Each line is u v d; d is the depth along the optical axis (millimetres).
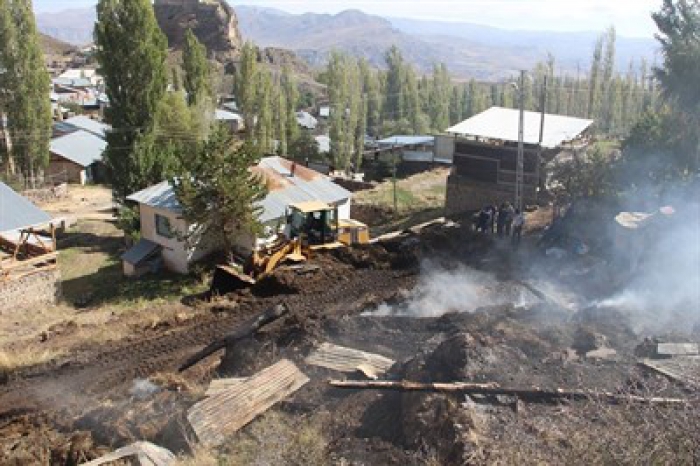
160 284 27984
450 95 85875
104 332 19219
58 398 14398
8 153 48344
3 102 47375
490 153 36625
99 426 12531
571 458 9258
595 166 28531
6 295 24516
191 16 133375
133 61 37281
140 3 36812
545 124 36250
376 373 13211
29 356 17172
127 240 35375
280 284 21172
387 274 22719
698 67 25031
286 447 10992
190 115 45906
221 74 118062
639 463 8812
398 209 45312
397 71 84125
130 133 38031
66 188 51250
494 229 28844
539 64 70125
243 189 27453
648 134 28312
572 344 13719
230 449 11102
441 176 57125
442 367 12305
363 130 66812
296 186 33438
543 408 11125
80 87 103312
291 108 68188
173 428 11789
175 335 17703
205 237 29750
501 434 10305
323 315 17219
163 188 31688
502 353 12711
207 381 14180
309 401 12398
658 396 11211
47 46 164375
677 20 26750
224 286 23469
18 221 26438
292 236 25562
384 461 10258
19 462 11383
